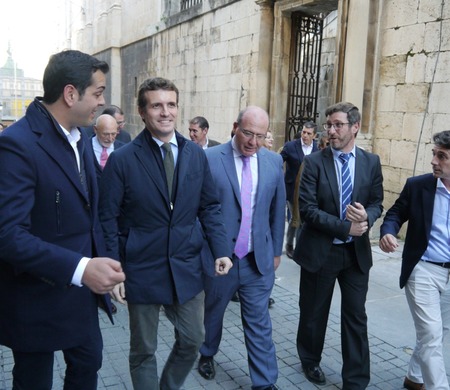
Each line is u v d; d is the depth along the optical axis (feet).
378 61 22.71
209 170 8.53
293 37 29.19
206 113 38.81
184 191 7.85
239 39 33.06
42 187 5.68
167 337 12.09
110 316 6.97
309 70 31.01
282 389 9.82
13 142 5.43
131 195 7.65
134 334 8.05
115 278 5.37
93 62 5.88
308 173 9.50
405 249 9.29
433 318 8.73
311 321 9.95
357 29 22.04
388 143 22.53
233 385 9.94
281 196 10.02
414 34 20.93
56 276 5.32
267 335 9.47
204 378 10.16
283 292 15.66
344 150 9.38
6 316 5.93
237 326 12.92
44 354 6.28
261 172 9.58
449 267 8.84
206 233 8.57
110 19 65.92
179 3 44.68
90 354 6.66
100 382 9.91
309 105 30.19
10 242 5.12
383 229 9.52
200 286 8.17
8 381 9.87
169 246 7.76
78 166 6.27
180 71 43.98
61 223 5.91
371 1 22.16
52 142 5.80
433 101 20.29
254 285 9.57
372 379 10.30
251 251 9.53
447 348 11.66
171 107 7.63
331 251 9.41
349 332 9.37
